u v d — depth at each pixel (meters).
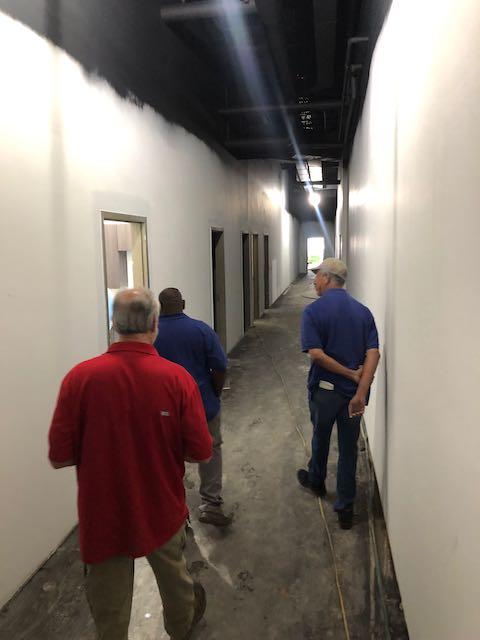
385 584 2.19
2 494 2.03
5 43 2.02
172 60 4.12
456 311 1.17
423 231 1.56
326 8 3.47
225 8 3.58
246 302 8.70
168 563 1.63
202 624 2.01
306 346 2.56
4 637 1.93
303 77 5.28
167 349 2.45
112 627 1.57
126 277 3.64
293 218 19.56
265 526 2.71
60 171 2.43
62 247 2.45
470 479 1.05
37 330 2.25
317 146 6.56
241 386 5.39
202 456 1.61
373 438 3.23
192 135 4.72
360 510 2.83
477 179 1.00
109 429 1.49
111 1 2.97
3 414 2.03
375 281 3.05
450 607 1.23
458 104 1.14
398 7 2.10
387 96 2.47
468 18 1.06
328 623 2.00
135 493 1.51
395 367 2.19
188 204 4.62
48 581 2.22
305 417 4.42
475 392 1.02
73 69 2.54
